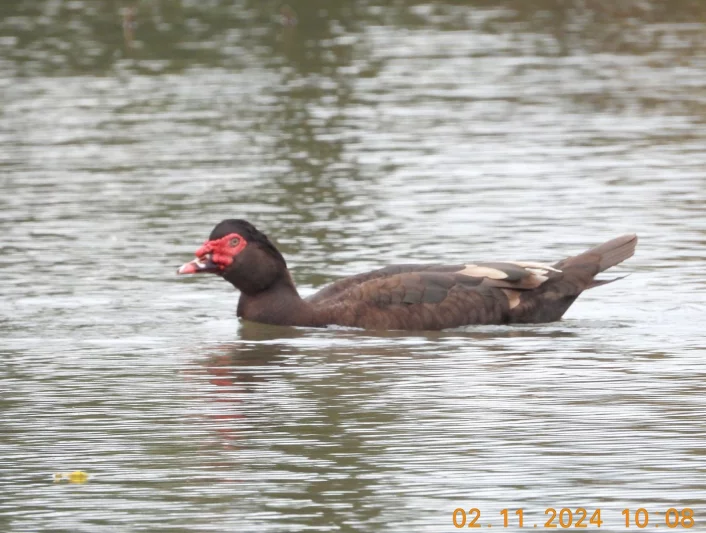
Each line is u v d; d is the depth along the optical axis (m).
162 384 14.30
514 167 26.06
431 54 39.81
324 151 27.92
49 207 23.50
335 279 18.53
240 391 13.99
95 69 37.94
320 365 14.95
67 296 18.17
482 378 14.27
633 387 13.81
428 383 14.12
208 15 46.81
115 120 31.50
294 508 10.75
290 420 12.98
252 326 16.78
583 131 29.50
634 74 36.25
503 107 32.44
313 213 22.61
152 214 22.83
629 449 11.91
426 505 10.76
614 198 23.22
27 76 37.09
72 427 12.91
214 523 10.49
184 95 34.31
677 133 28.97
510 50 40.41
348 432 12.58
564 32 43.22
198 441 12.42
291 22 45.31
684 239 20.31
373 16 46.69
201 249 16.89
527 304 16.70
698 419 12.69
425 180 25.06
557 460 11.67
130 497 11.06
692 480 11.12
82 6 48.53
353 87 35.16
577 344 15.66
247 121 31.19
